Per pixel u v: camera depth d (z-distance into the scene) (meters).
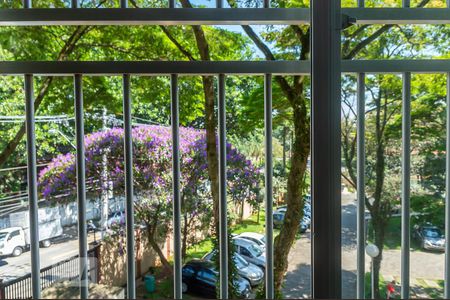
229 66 1.49
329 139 1.39
